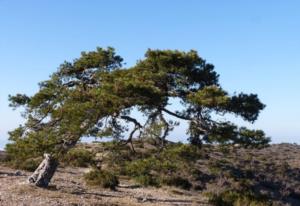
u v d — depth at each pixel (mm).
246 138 22359
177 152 22219
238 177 49719
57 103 24094
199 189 40156
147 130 23781
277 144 105812
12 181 26234
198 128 23141
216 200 30672
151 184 36125
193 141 23641
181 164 23266
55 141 22984
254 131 22438
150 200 27750
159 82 23562
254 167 62719
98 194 26953
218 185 43812
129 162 23219
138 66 24047
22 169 36562
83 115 22062
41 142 22766
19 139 23578
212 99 21547
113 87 21891
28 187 23469
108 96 21688
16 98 25484
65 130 22766
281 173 64250
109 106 22172
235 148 23281
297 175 66812
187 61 23609
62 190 25469
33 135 23062
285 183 57156
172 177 39844
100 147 25422
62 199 22000
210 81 24562
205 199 32469
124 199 25938
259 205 31484
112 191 30156
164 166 22375
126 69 24062
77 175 36312
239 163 62750
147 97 22062
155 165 22469
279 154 88875
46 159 25062
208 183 43781
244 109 22875
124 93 21891
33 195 21875
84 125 22625
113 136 23719
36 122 24812
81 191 26969
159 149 23484
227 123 22734
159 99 22156
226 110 22656
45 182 24891
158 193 32281
